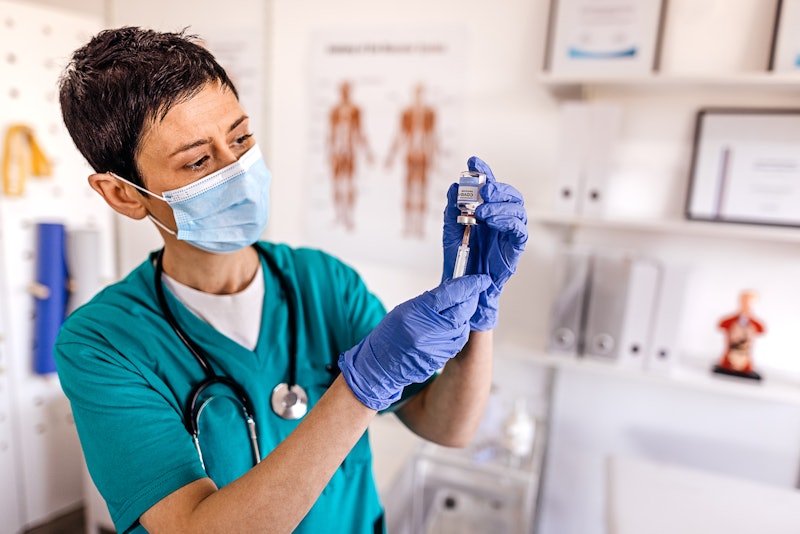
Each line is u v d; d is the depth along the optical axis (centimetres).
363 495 78
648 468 137
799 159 140
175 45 63
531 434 155
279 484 49
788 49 134
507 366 180
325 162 190
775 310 152
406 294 187
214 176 67
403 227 184
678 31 150
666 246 160
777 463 158
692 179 150
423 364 53
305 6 185
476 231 65
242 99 196
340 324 81
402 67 177
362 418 54
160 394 65
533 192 169
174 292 74
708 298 158
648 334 145
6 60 169
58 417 194
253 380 72
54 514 195
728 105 148
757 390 136
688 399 164
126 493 55
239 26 194
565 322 152
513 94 167
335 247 194
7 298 175
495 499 184
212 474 66
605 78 137
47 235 176
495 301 65
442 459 152
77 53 62
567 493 181
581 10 145
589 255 148
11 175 171
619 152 159
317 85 187
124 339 66
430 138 177
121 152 64
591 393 174
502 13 165
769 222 144
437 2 171
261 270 80
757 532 112
